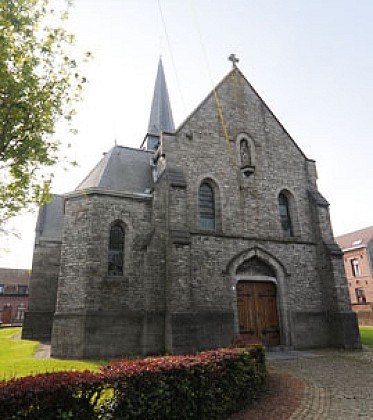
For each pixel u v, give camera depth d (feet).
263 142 59.16
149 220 49.88
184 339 40.98
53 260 66.90
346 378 31.76
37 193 25.41
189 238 45.57
